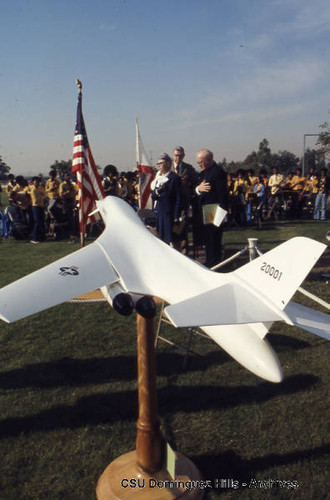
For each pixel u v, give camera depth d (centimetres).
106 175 1199
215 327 309
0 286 697
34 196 1114
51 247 1059
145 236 425
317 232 1169
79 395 362
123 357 434
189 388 369
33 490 259
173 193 690
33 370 408
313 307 564
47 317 555
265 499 247
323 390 359
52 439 305
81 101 777
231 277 309
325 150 1802
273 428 312
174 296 326
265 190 1519
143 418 252
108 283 334
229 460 281
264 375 264
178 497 245
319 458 280
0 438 307
